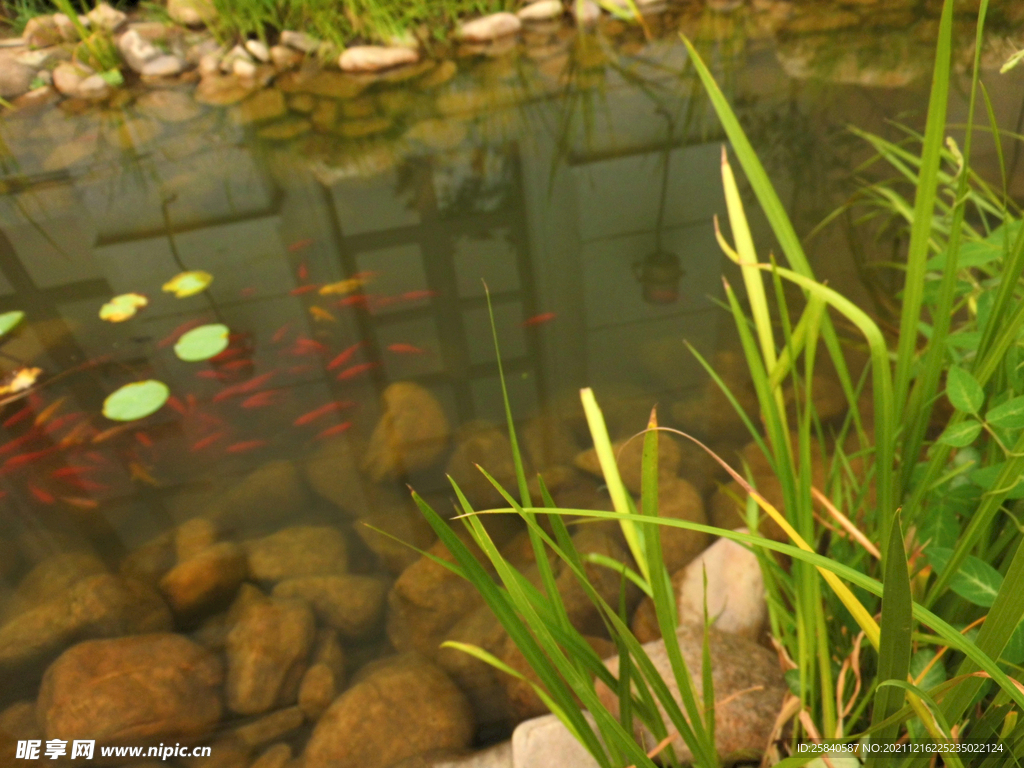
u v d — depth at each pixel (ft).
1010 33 13.02
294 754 4.75
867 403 6.56
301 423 7.31
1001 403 3.34
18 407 7.76
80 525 6.47
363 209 10.90
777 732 4.06
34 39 16.90
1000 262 4.20
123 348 8.51
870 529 4.39
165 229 10.89
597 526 5.98
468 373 7.72
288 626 5.38
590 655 3.24
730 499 6.07
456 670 5.14
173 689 5.02
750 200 9.62
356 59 15.81
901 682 2.32
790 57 13.96
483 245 9.77
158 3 18.07
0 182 12.76
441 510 6.32
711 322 7.85
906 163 9.53
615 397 7.18
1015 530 3.41
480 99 14.21
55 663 5.15
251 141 13.42
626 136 12.05
